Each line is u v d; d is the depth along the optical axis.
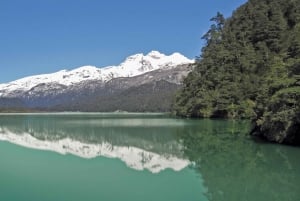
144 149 41.72
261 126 47.03
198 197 21.55
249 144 43.28
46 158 36.16
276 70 48.72
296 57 44.72
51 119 139.38
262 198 20.84
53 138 56.66
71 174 28.20
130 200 21.11
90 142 49.66
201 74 128.88
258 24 121.44
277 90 44.28
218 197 21.41
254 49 117.25
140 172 28.80
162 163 32.44
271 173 27.16
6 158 35.75
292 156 34.34
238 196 21.44
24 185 24.47
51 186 24.45
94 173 28.56
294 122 40.00
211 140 48.56
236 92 105.31
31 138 57.78
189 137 53.06
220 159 33.66
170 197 21.64
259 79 94.44
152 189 23.39
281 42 107.06
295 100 39.91
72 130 71.81
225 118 108.12
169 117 132.25
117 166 31.44
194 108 120.25
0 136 62.00
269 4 131.75
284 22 116.81
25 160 34.81
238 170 28.56
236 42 125.81
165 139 51.28
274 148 39.44
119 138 53.75
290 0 125.31
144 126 78.50
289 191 22.16
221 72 117.00
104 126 81.88
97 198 21.56
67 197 21.78
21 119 145.25
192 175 27.23
